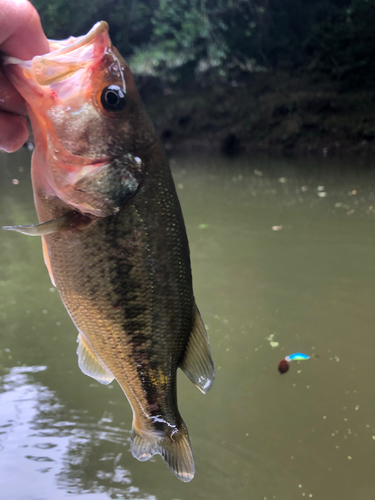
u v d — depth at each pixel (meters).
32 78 0.23
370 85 2.98
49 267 0.26
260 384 0.64
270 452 0.52
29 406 0.59
